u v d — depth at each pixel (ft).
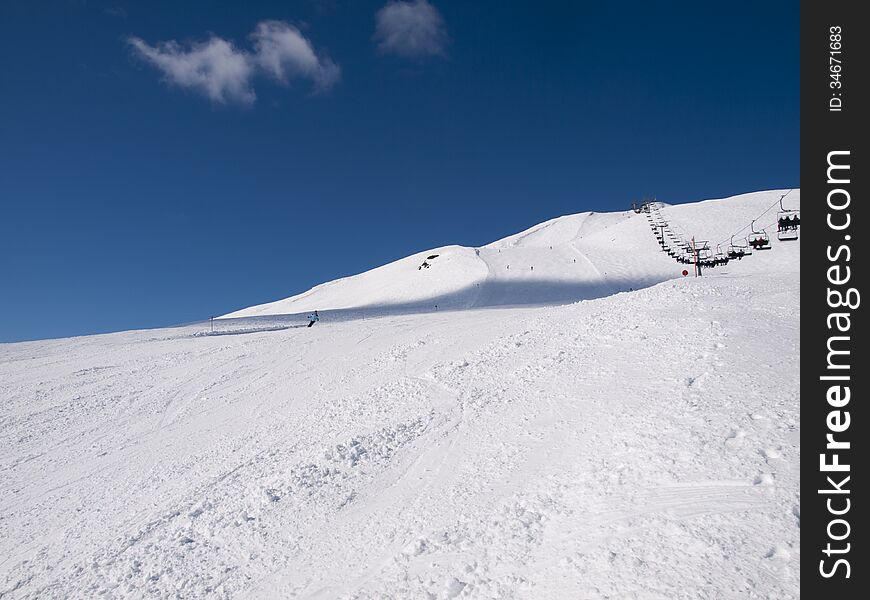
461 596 15.40
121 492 32.73
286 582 19.02
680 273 167.73
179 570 21.54
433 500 22.04
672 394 24.14
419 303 172.96
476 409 31.50
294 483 27.14
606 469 19.65
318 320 118.21
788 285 43.98
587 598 13.60
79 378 67.10
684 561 13.91
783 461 17.12
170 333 106.52
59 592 21.89
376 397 39.45
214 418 46.32
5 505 33.58
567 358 35.06
